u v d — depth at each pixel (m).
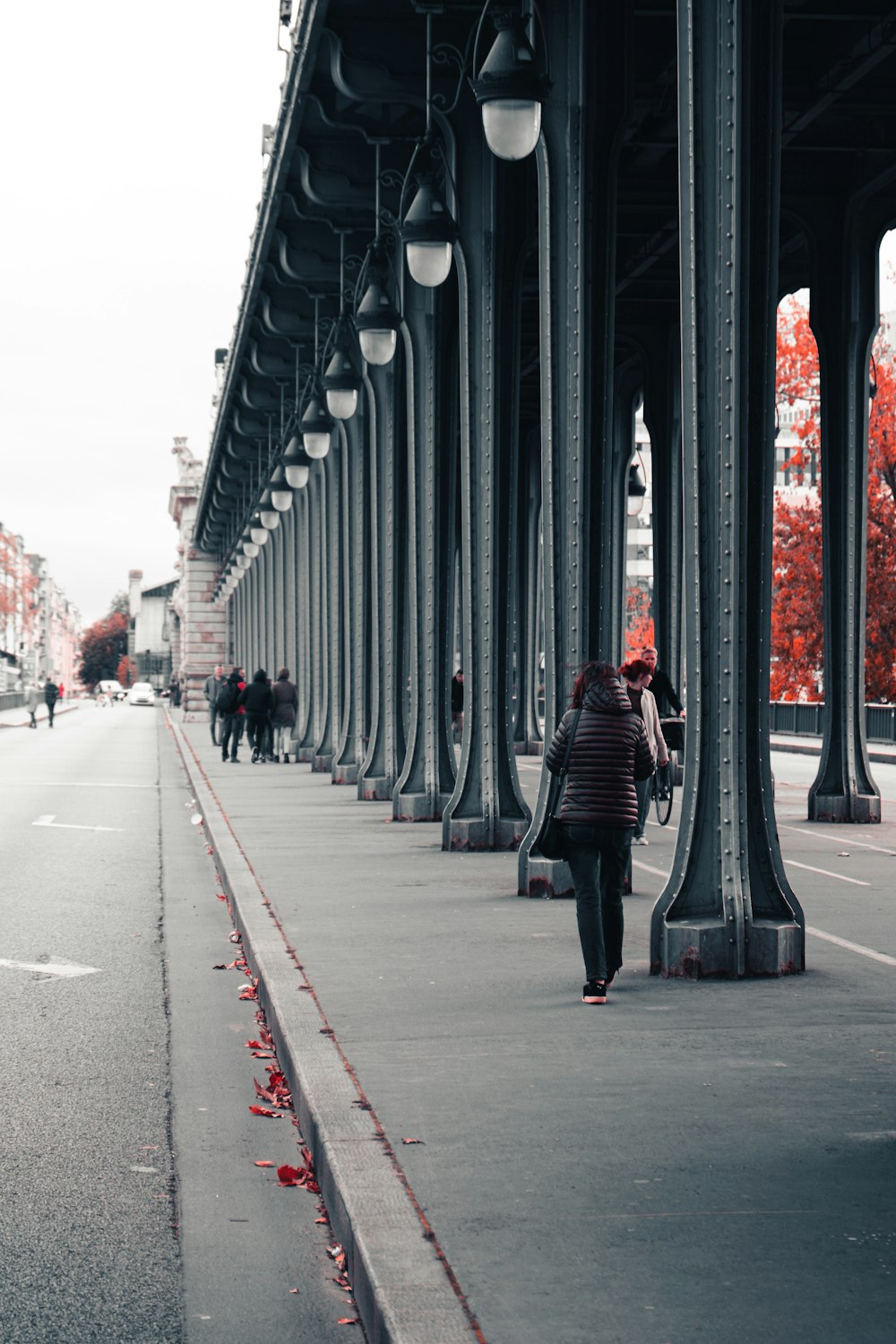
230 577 64.12
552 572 12.86
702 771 9.23
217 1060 7.85
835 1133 5.75
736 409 9.02
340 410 20.31
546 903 12.20
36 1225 5.36
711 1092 6.32
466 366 15.82
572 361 12.84
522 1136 5.70
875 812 19.78
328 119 18.25
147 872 16.31
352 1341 4.36
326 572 33.25
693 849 9.23
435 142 14.70
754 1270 4.36
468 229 15.89
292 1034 7.44
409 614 22.88
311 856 15.70
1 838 19.92
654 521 27.56
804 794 25.45
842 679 19.97
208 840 19.58
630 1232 4.68
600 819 8.38
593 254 12.88
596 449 12.91
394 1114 6.01
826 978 8.96
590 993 8.20
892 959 9.62
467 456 15.99
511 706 16.33
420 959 9.59
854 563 19.91
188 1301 4.67
